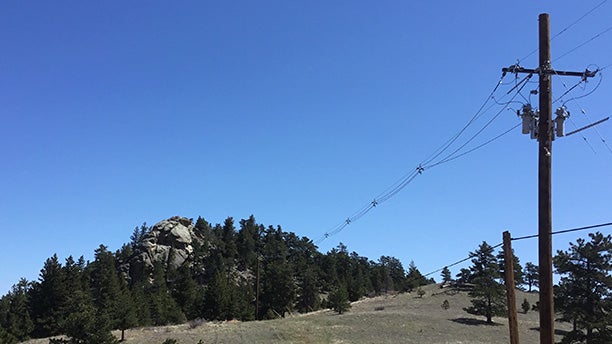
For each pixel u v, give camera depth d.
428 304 100.56
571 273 41.97
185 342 56.78
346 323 70.06
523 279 125.12
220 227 199.00
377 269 182.50
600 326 39.75
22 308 105.62
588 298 41.31
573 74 14.32
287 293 114.88
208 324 75.50
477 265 78.62
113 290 100.19
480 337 61.75
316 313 93.94
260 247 195.38
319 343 55.69
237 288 121.56
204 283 156.38
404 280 177.88
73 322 40.91
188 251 173.12
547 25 14.63
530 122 14.60
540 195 14.05
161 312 94.56
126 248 175.75
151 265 163.50
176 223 183.75
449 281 139.12
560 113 14.18
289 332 62.78
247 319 100.81
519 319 82.25
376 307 99.12
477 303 76.88
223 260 164.75
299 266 149.88
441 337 60.50
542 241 13.84
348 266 179.50
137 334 64.31
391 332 63.22
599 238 41.31
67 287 100.50
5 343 60.00
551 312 13.52
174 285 136.12
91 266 153.00
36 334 94.50
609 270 40.88
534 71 14.48
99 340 41.19
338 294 89.06
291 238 194.50
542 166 14.12
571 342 42.16
